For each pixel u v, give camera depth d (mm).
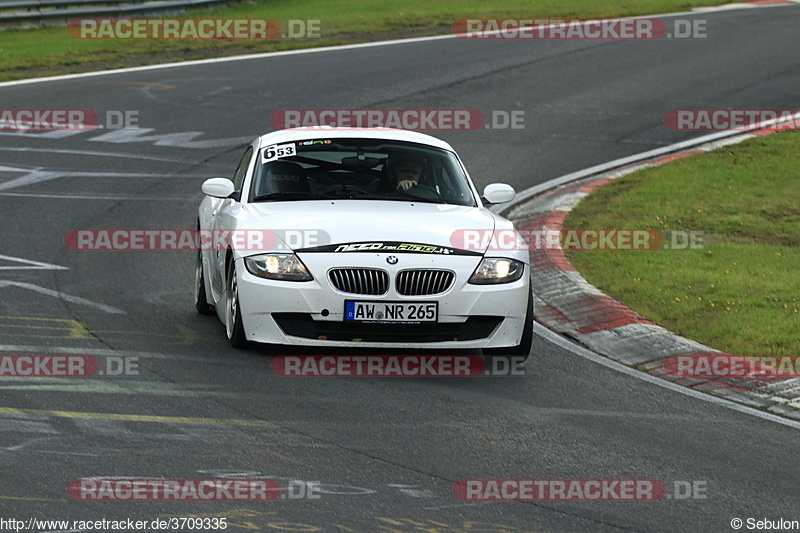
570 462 21266
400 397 24906
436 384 26125
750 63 86688
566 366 28594
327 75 79750
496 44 93812
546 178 55938
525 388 26312
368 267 26406
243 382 25406
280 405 23828
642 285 36156
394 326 26453
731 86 78688
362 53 88688
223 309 29375
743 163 56906
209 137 62469
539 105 72688
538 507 18750
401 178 30781
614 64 86250
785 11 115375
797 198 49469
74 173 53875
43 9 97625
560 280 36812
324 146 31781
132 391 24328
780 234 43812
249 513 17812
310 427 22484
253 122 65938
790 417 25422
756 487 20406
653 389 26969
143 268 38375
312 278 26422
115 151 58719
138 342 28703
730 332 31156
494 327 27219
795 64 86062
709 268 38406
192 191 51719
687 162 57719
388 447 21516
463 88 76812
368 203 29719
